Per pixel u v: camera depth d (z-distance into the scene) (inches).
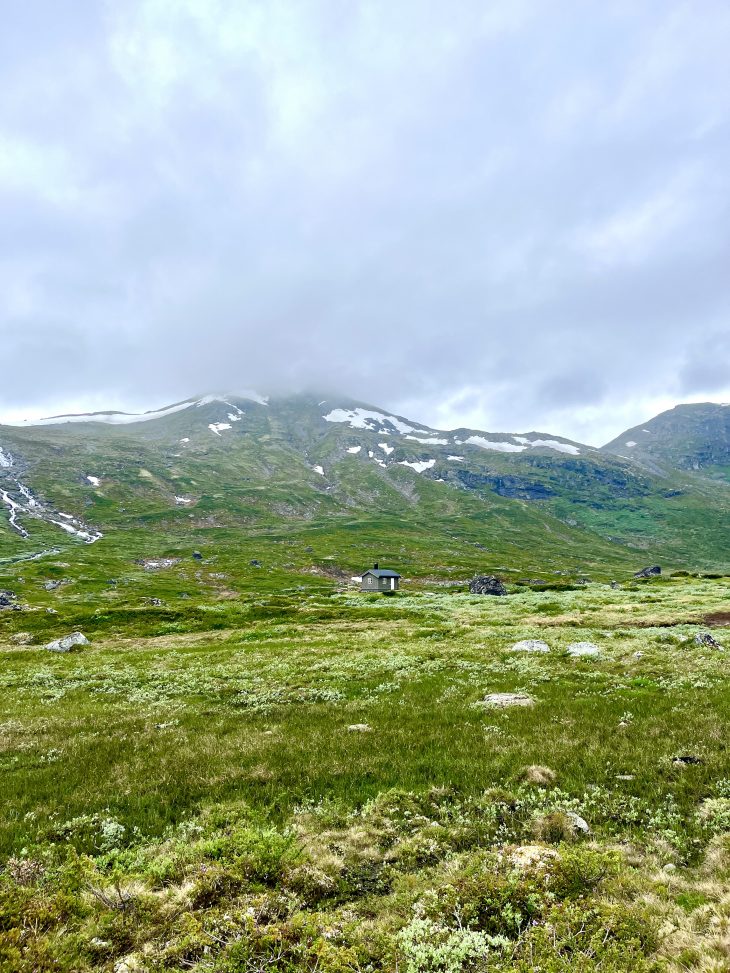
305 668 1348.4
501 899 359.3
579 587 4687.5
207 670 1395.2
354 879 418.9
